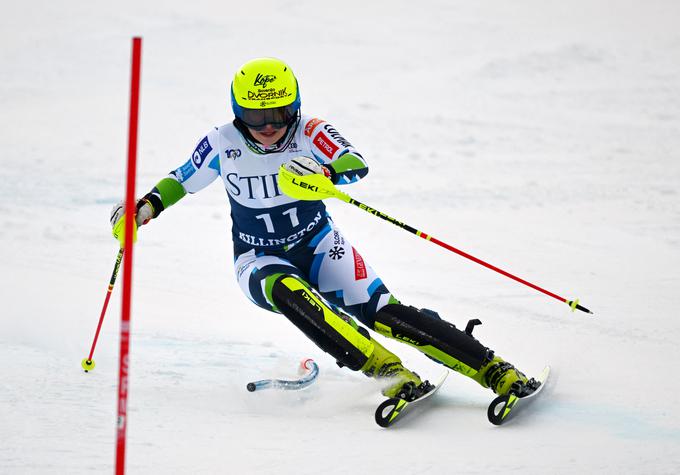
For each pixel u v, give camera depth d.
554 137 48.47
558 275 25.05
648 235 29.64
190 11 92.38
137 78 9.37
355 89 63.03
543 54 71.25
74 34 82.25
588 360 17.73
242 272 16.34
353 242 29.36
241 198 16.22
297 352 18.86
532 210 33.56
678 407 14.76
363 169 15.57
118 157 44.16
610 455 12.48
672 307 21.62
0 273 25.45
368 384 15.94
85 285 24.50
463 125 51.75
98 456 12.20
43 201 35.31
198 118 54.12
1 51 75.31
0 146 46.03
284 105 15.03
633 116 53.81
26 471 11.57
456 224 31.64
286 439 13.23
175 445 12.81
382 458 12.38
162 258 27.55
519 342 19.19
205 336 19.91
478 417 14.51
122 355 9.54
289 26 86.94
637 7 92.62
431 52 76.56
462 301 22.67
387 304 15.73
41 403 14.55
